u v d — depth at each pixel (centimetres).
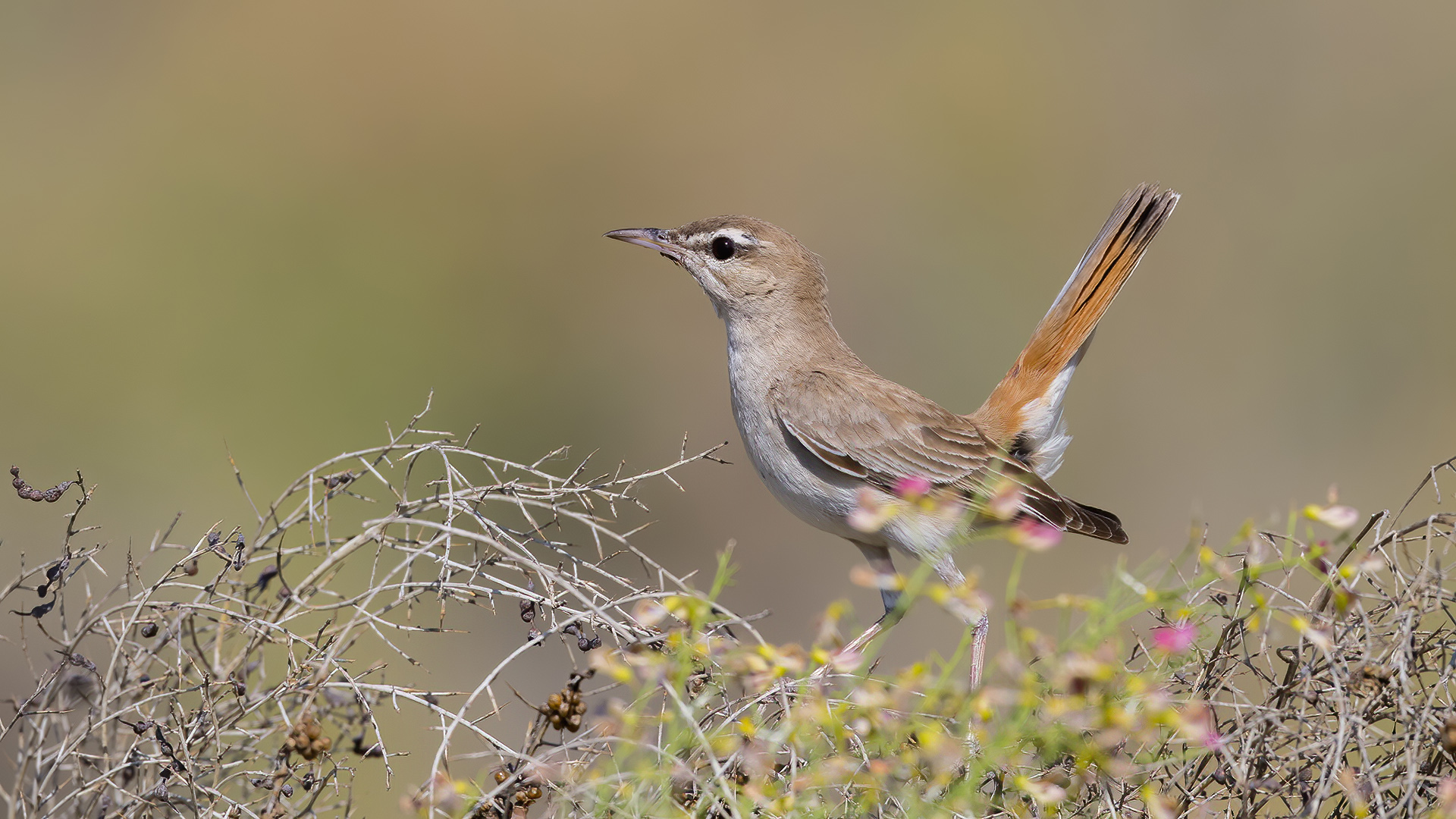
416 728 805
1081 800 502
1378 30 1981
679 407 1619
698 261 789
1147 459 1582
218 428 1504
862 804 444
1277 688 495
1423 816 476
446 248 1761
